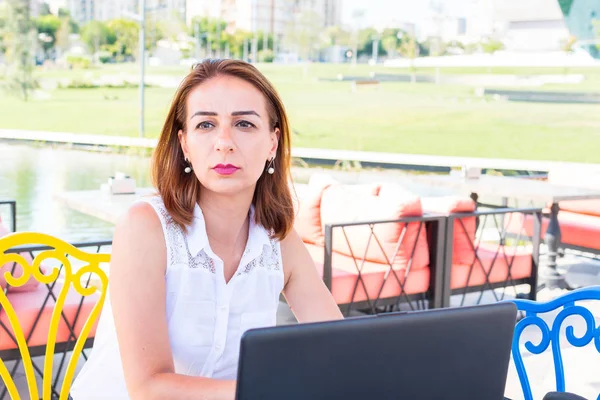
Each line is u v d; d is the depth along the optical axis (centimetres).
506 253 444
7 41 1420
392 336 82
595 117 1412
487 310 88
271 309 141
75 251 194
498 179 573
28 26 1431
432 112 1564
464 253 416
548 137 1459
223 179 124
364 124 1580
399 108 1602
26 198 890
